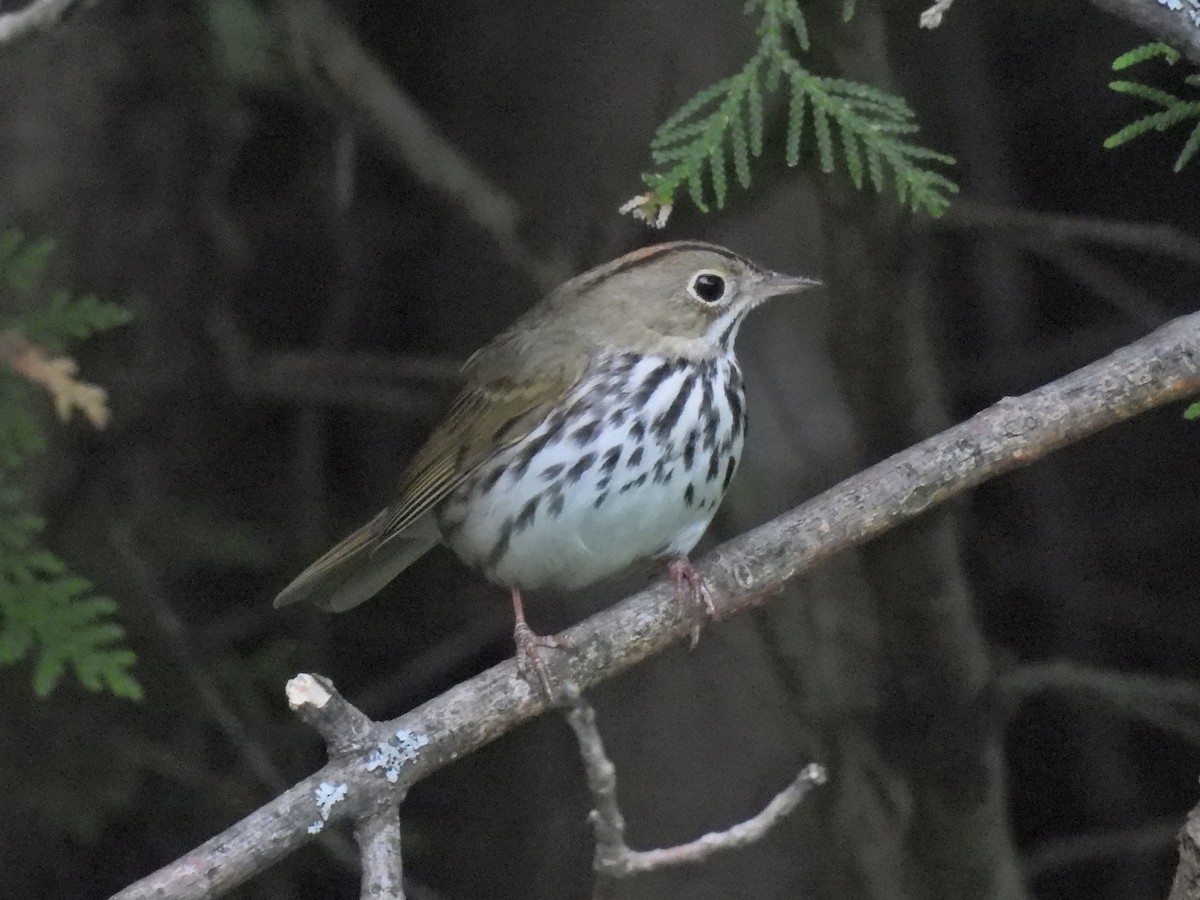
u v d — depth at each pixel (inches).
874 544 393.1
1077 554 517.0
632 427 344.8
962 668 403.2
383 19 488.7
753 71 272.8
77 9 277.4
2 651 285.3
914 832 413.7
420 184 464.8
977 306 518.0
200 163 452.4
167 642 438.9
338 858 447.2
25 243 408.2
